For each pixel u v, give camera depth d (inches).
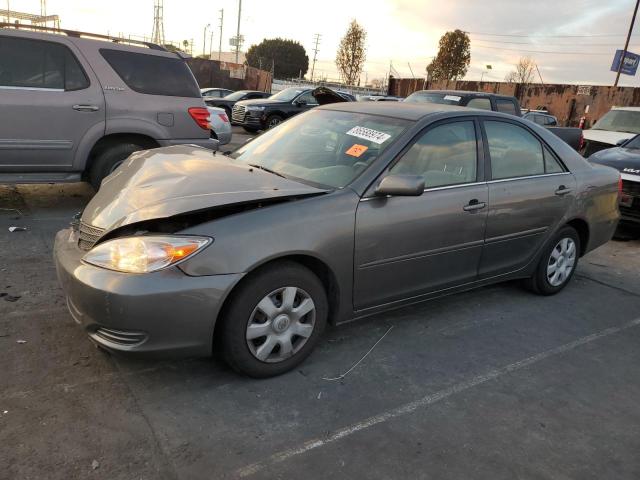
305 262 125.9
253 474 94.1
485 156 159.2
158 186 123.7
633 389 133.2
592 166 197.5
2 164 225.1
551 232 179.8
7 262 179.0
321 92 287.4
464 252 153.8
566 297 193.0
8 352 124.7
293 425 108.1
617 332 165.9
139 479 91.0
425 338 150.9
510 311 175.5
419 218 139.1
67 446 96.7
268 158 154.1
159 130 255.0
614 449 109.3
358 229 127.7
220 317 114.4
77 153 238.5
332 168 139.2
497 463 102.2
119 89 244.2
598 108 1090.7
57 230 217.8
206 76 1498.5
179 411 109.4
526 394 126.8
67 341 131.8
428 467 99.5
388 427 110.0
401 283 141.7
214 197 114.3
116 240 109.3
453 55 2127.2
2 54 221.0
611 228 206.2
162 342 108.0
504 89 1266.0
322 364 132.2
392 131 144.6
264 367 120.6
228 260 109.6
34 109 225.3
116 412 107.3
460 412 117.3
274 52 3142.2
